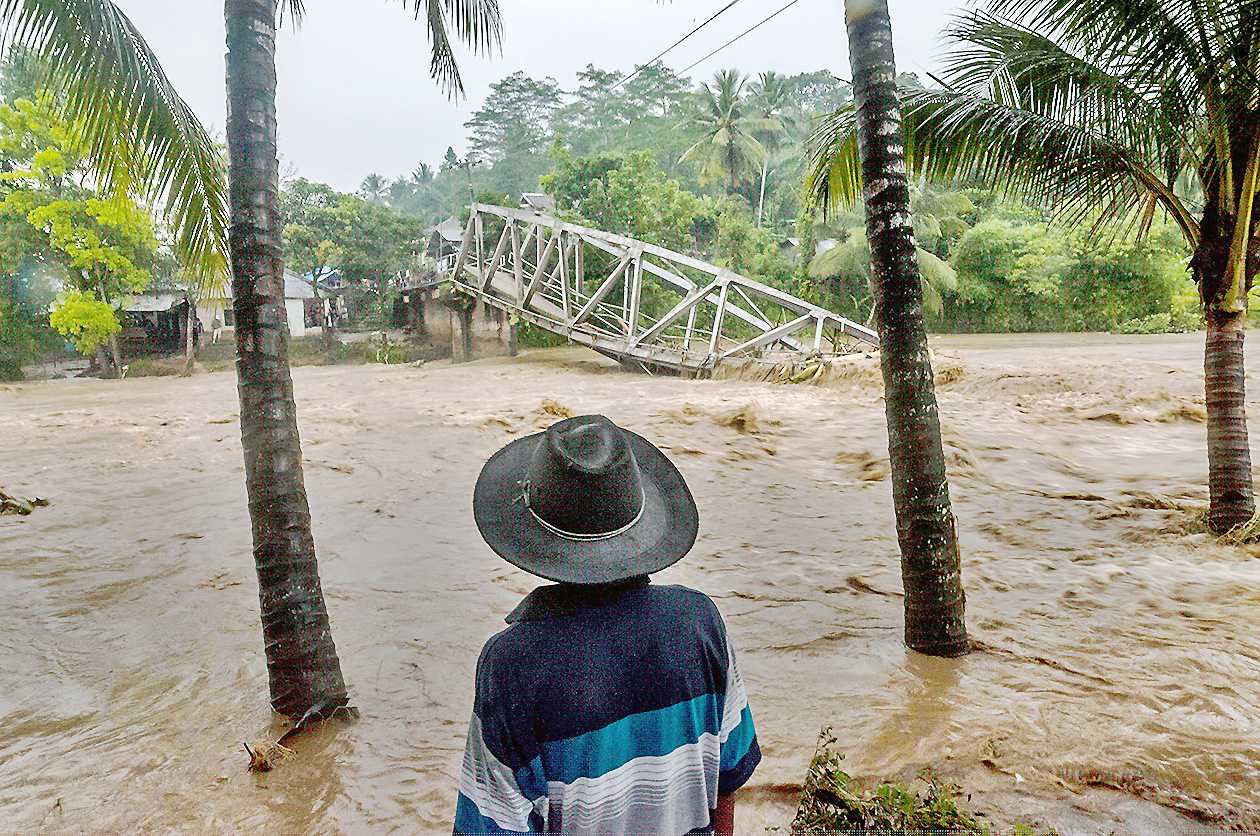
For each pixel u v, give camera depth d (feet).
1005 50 24.84
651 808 5.30
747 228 155.33
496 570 23.12
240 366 13.88
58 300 108.99
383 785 12.09
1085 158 23.44
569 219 124.88
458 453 41.37
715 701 5.65
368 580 22.27
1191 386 54.70
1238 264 23.67
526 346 127.75
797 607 19.72
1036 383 57.62
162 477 36.83
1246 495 24.62
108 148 21.01
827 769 10.78
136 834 11.03
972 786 11.44
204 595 21.26
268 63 13.76
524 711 5.11
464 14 27.17
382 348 130.52
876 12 15.75
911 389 16.22
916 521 16.43
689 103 229.86
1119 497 30.60
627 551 5.40
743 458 39.65
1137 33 21.83
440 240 156.15
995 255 136.56
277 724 14.05
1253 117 22.22
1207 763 11.84
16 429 52.06
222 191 22.18
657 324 82.84
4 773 12.71
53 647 17.92
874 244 16.22
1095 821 10.55
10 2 18.08
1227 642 16.58
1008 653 16.43
